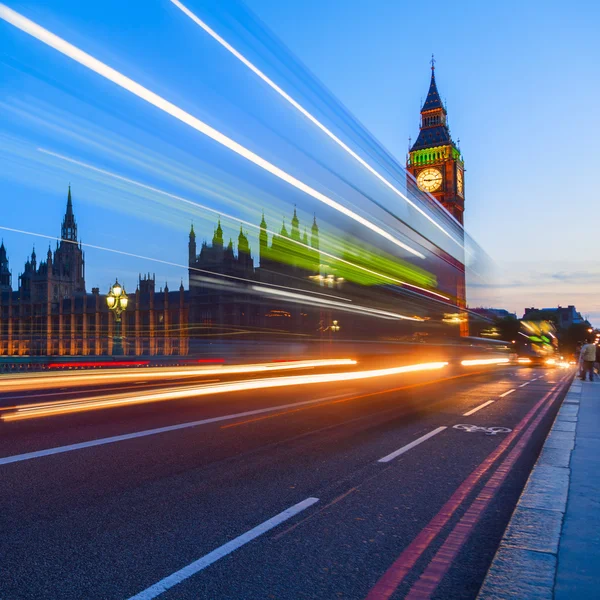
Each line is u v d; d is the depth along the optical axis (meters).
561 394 18.69
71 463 7.34
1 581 3.88
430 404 14.99
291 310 34.62
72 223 158.12
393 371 31.64
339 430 10.27
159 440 9.00
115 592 3.73
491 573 3.81
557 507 5.29
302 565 4.21
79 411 12.52
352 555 4.43
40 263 149.62
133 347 113.69
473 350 43.31
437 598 3.72
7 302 152.25
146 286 139.12
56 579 3.92
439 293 40.38
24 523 5.04
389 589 3.84
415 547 4.61
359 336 31.23
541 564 3.95
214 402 14.52
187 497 5.90
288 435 9.66
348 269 32.84
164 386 19.55
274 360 28.91
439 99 164.25
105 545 4.54
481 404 15.26
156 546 4.54
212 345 32.28
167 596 3.69
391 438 9.59
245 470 7.11
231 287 82.50
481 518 5.39
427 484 6.61
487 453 8.48
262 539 4.73
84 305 132.25
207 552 4.43
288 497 5.96
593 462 7.32
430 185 158.50
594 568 3.87
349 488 6.37
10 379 20.30
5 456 7.71
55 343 133.88
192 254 91.88
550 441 8.91
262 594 3.74
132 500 5.77
